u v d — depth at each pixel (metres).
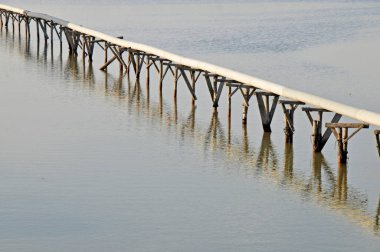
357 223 31.92
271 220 32.12
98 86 58.81
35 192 34.97
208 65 50.78
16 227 31.23
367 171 38.31
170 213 32.69
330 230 31.20
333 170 38.53
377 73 63.94
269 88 44.31
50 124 46.91
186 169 38.53
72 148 41.81
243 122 46.97
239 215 32.59
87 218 32.12
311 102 40.72
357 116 37.72
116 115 49.47
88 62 70.19
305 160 40.12
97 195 34.69
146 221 31.86
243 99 49.47
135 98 54.72
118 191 35.19
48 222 31.72
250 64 68.94
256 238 30.34
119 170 38.16
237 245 29.69
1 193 34.84
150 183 36.34
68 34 73.94
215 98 51.00
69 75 63.31
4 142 42.81
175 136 44.62
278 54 75.25
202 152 41.53
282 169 38.75
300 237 30.48
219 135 45.03
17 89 57.09
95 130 45.69
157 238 30.28
